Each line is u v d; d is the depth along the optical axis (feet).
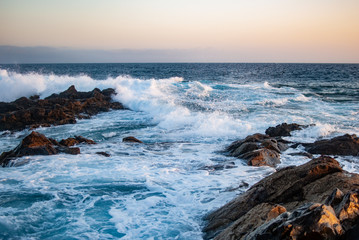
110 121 69.05
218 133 54.95
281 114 67.15
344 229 15.11
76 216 24.53
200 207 25.59
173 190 29.40
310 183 22.77
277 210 18.22
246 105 78.43
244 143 41.91
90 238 21.24
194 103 80.07
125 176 33.35
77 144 48.21
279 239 14.39
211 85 113.29
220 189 29.25
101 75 210.79
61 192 29.12
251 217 19.27
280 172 24.38
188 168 36.35
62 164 37.29
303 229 14.23
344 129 54.03
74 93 89.04
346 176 22.56
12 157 39.86
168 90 98.94
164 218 23.98
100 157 40.60
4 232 22.09
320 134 49.49
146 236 21.35
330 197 18.65
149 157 41.24
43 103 76.28
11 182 31.50
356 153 40.06
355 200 16.48
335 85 132.87
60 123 65.31
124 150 44.88
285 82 151.33
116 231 22.13
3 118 61.36
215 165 36.91
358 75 199.31
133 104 84.23
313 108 74.79
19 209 25.67
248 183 30.22
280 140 46.83
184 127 60.54
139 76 202.69
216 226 21.62
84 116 72.13
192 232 21.74
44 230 22.44
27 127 61.82
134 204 26.58
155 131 59.36
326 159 24.85
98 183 31.37
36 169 35.45
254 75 208.23
